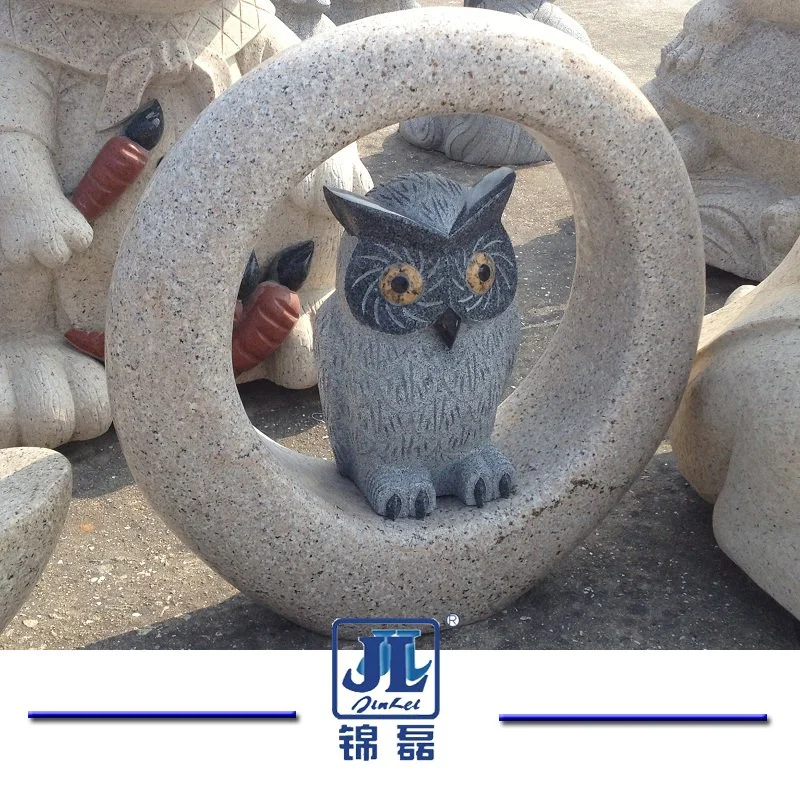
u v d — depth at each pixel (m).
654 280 2.14
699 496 2.72
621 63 6.38
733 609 2.36
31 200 2.76
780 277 2.52
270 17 3.10
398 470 2.20
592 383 2.29
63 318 3.03
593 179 2.06
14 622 2.34
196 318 1.85
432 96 1.86
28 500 1.90
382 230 1.96
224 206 1.81
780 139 3.72
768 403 2.17
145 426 1.93
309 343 3.19
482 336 2.12
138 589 2.45
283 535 2.06
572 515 2.26
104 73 2.80
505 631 2.30
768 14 3.79
